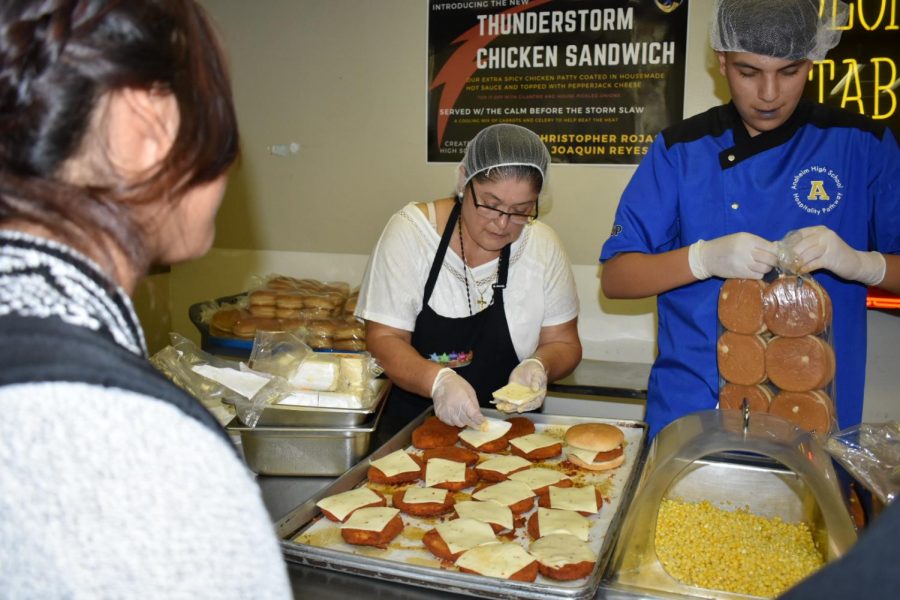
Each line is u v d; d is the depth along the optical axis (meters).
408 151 3.31
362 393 1.76
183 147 0.53
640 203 1.86
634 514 1.27
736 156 1.76
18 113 0.46
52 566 0.43
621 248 1.87
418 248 2.16
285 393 1.74
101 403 0.45
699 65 2.90
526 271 2.19
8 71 0.46
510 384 1.96
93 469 0.44
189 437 0.48
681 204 1.83
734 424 1.35
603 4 2.96
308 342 2.80
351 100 3.35
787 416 1.52
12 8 0.46
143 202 0.53
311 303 2.96
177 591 0.45
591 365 3.06
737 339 1.58
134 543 0.44
